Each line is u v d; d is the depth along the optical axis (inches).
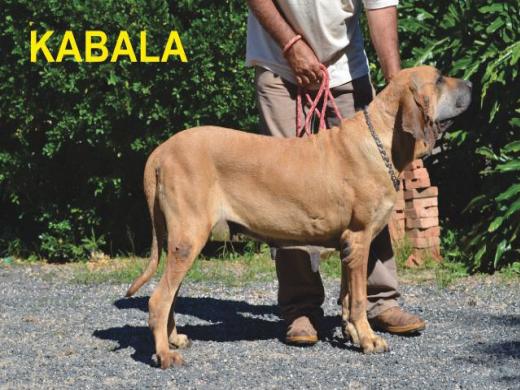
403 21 254.4
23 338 199.0
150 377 176.6
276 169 182.9
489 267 240.4
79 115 253.0
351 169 182.1
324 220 183.6
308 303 193.5
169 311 183.8
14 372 180.5
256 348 189.8
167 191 180.9
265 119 194.1
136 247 271.0
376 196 182.2
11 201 272.8
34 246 271.4
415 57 249.8
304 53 188.9
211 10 251.6
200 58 248.7
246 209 183.8
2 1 250.8
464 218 265.9
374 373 176.2
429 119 180.2
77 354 189.2
